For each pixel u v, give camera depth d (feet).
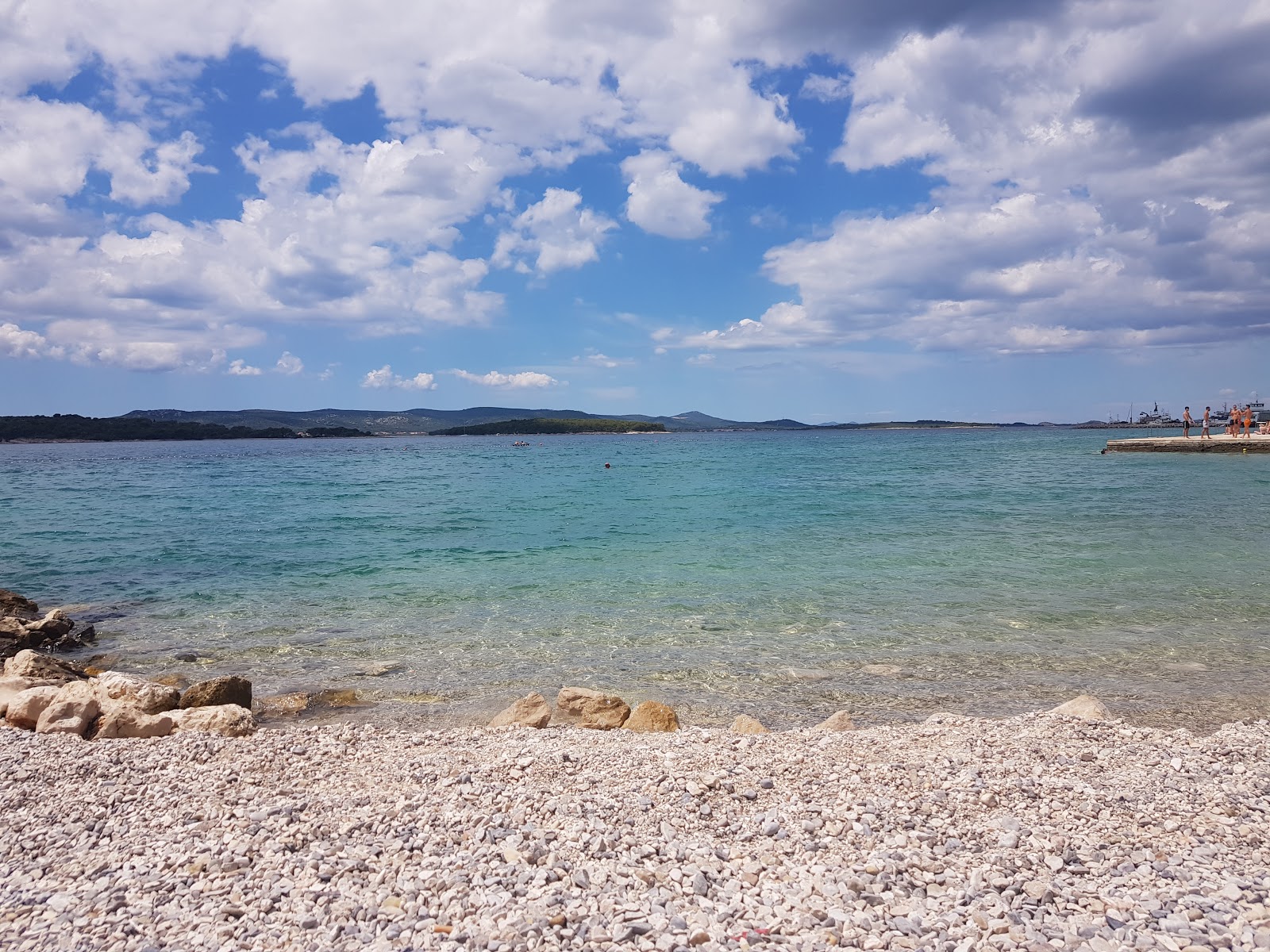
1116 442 257.96
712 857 19.77
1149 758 26.61
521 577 69.92
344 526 109.29
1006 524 97.66
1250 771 25.00
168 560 82.28
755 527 100.94
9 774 25.94
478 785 24.66
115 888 18.42
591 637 50.19
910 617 53.57
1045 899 17.43
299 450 573.74
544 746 29.37
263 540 95.71
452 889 18.01
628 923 16.34
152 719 32.45
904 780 24.79
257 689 41.37
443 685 41.65
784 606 57.26
